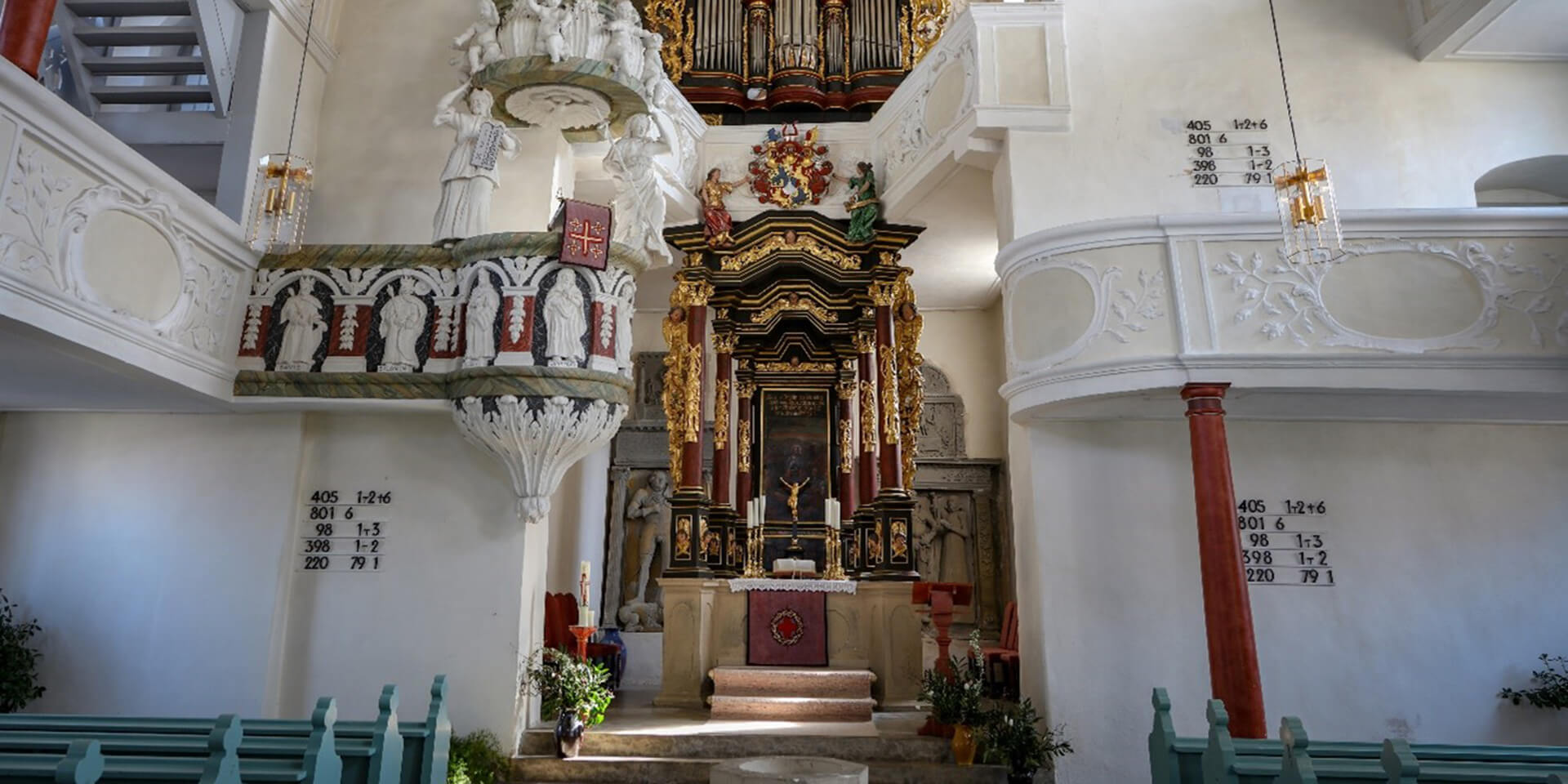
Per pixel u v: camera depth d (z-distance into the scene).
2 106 5.48
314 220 9.48
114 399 8.00
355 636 8.37
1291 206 7.38
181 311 7.34
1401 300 7.31
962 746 7.76
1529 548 8.35
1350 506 8.43
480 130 8.53
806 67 12.26
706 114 12.45
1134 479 8.41
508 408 7.83
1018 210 8.89
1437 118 9.21
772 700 9.23
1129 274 7.64
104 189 6.38
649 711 9.86
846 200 11.69
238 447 8.59
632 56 8.55
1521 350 7.15
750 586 10.45
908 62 12.25
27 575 8.40
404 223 9.47
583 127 9.28
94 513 8.50
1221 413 7.29
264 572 8.30
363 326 8.34
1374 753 4.59
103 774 3.29
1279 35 9.41
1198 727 7.89
